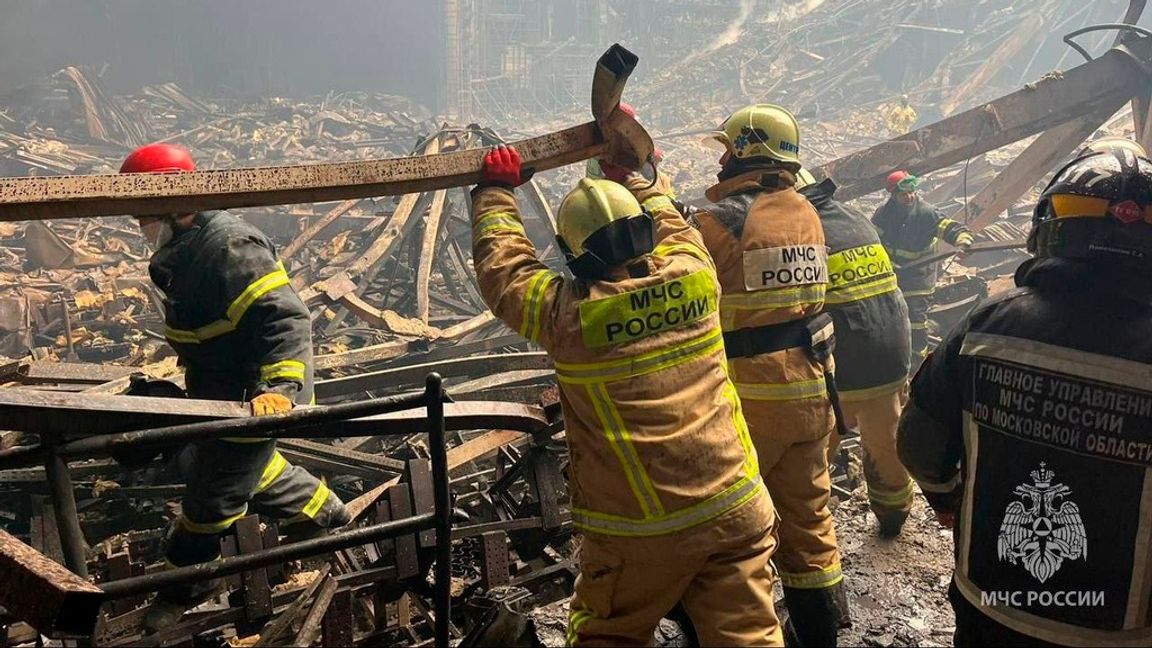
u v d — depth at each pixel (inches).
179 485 189.8
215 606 129.6
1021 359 74.2
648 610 86.0
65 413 101.7
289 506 142.8
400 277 382.3
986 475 77.0
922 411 86.2
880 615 131.2
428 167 94.7
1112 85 302.5
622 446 82.5
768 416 111.3
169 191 88.9
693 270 87.1
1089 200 72.6
